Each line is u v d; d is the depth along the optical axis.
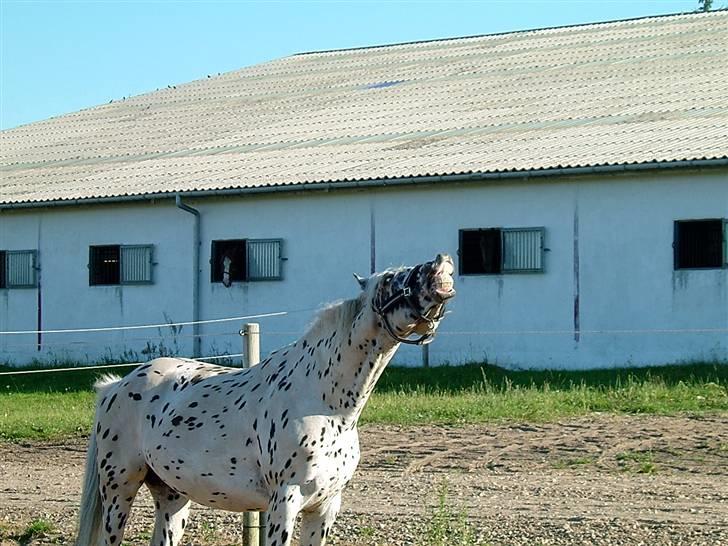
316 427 7.14
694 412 16.84
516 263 24.08
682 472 12.49
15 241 30.59
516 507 10.70
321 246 26.23
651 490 11.46
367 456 13.85
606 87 32.47
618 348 23.02
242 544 9.67
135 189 28.95
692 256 22.53
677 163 22.08
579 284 23.44
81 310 29.59
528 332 23.92
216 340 27.62
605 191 23.19
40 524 10.48
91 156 36.66
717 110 27.06
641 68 34.34
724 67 32.56
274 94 41.81
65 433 16.98
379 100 36.81
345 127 33.41
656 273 22.72
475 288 24.47
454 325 24.69
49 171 34.91
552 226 23.70
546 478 12.24
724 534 9.47
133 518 10.88
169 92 46.66
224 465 7.52
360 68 43.81
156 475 8.25
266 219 26.92
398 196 25.30
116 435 8.24
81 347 29.56
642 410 17.17
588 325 23.34
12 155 39.62
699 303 22.33
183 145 35.38
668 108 28.25
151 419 8.00
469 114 32.06
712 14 41.78
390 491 11.67
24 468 14.10
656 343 22.66
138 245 28.72
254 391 7.52
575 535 9.52
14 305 30.56
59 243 29.92
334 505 7.35
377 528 9.99
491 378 21.70
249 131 35.69
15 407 20.47
